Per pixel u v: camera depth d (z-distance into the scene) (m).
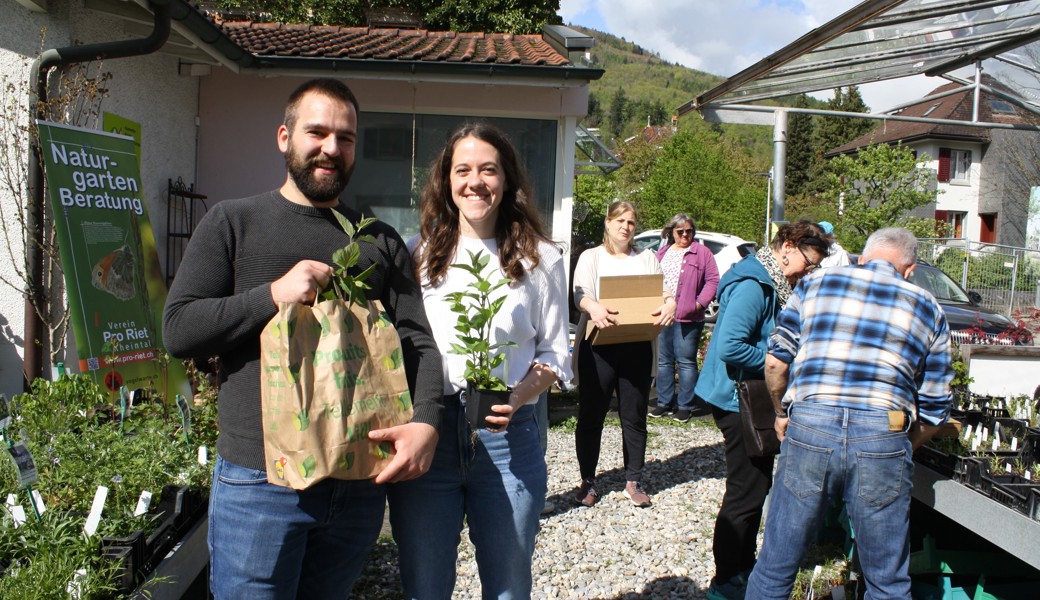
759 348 3.70
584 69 7.16
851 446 2.95
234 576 2.03
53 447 3.05
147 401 4.33
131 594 2.36
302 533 2.07
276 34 8.71
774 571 3.11
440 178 2.59
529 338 2.57
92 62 5.32
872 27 5.57
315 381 1.93
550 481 5.65
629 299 4.85
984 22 6.08
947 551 3.80
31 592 2.08
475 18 18.52
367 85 7.71
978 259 18.92
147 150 6.46
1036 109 8.49
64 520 2.43
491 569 2.47
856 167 24.03
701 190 31.31
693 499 5.33
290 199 2.16
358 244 2.18
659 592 3.95
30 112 4.68
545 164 8.00
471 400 2.36
